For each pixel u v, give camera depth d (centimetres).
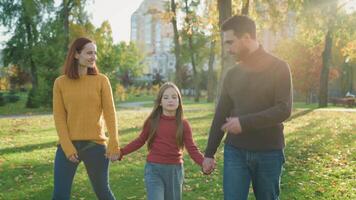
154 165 482
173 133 484
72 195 712
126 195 705
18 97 5488
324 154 1116
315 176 830
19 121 2283
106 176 513
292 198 674
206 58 6316
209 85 5512
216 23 2423
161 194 470
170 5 3803
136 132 1689
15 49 3909
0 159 1056
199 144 1333
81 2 3800
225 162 416
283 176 828
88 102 498
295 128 1838
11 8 3838
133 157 1060
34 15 3766
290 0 2473
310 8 2603
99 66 4047
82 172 873
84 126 499
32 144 1345
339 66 6600
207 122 2159
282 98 386
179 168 489
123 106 4453
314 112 2977
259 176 404
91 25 3900
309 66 5450
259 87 397
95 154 503
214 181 799
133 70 10475
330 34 3375
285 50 5506
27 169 928
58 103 502
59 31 3753
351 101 4497
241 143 404
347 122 2153
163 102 484
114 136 502
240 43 399
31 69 3984
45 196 710
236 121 379
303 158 1054
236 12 2355
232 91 415
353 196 684
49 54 3641
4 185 781
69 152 489
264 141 398
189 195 702
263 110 397
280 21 2461
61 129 497
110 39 4081
